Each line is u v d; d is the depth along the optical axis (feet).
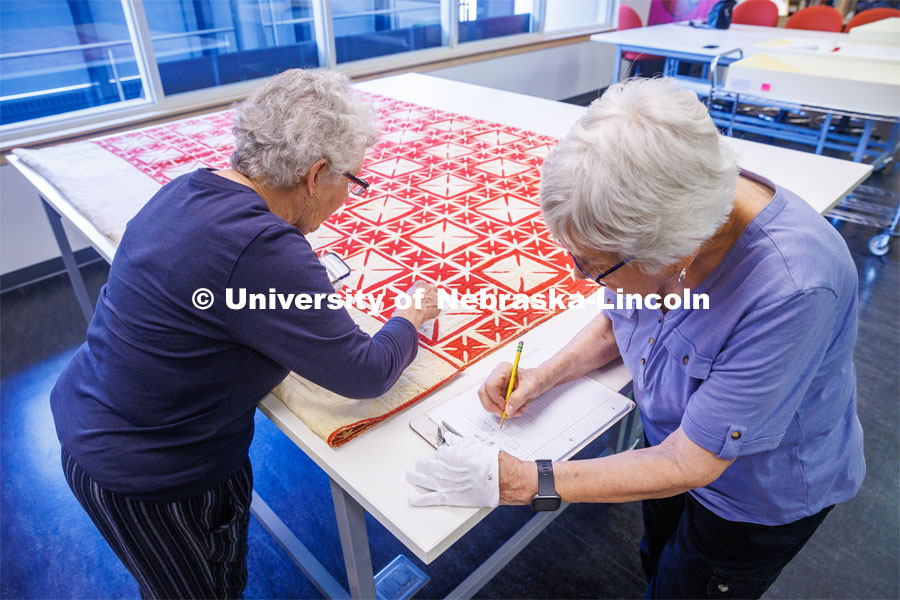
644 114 2.00
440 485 2.66
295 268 2.60
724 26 14.28
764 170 5.88
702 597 3.55
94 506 3.07
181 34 14.69
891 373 7.33
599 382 3.43
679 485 2.49
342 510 3.37
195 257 2.56
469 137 7.11
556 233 2.23
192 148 6.91
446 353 3.59
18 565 5.31
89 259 10.12
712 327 2.40
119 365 2.80
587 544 5.48
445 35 15.01
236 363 2.80
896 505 5.69
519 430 3.04
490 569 4.69
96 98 13.37
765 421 2.32
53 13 20.35
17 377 7.48
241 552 3.83
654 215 1.96
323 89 2.85
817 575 5.10
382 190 5.74
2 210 8.99
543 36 16.92
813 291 2.12
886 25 11.73
